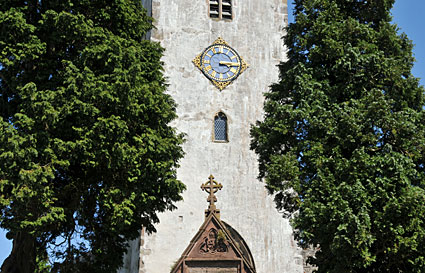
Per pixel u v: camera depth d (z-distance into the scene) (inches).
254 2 1473.9
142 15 1068.5
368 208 839.7
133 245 1269.7
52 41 904.9
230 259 893.8
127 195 877.8
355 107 910.4
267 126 993.5
